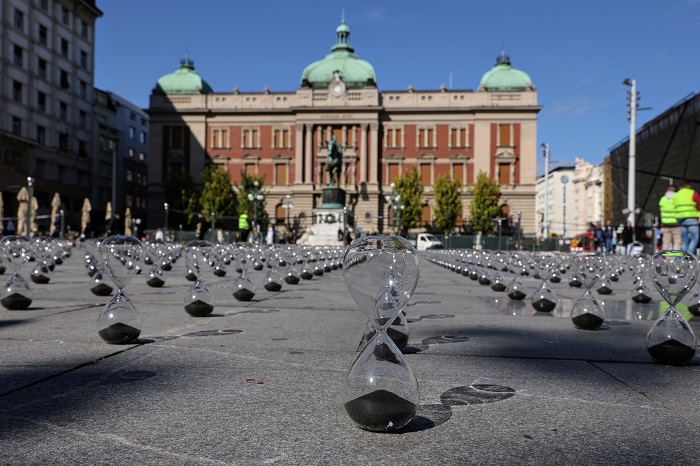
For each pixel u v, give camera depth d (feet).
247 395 8.73
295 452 6.35
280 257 44.78
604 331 16.03
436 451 6.43
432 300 25.18
